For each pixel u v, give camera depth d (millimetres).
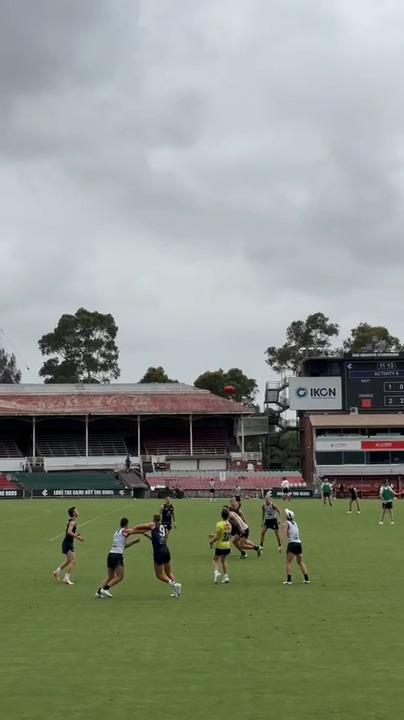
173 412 133250
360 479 123875
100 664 17750
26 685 16141
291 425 142625
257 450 171000
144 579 31562
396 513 74375
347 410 126250
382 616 23031
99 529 57656
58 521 65625
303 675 16672
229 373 198125
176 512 76750
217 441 142000
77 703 14922
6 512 77438
